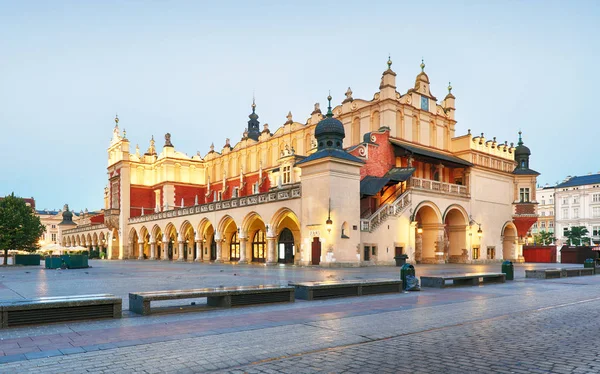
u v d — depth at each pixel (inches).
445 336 365.7
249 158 2554.1
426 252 1847.9
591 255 1964.8
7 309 392.5
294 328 393.4
